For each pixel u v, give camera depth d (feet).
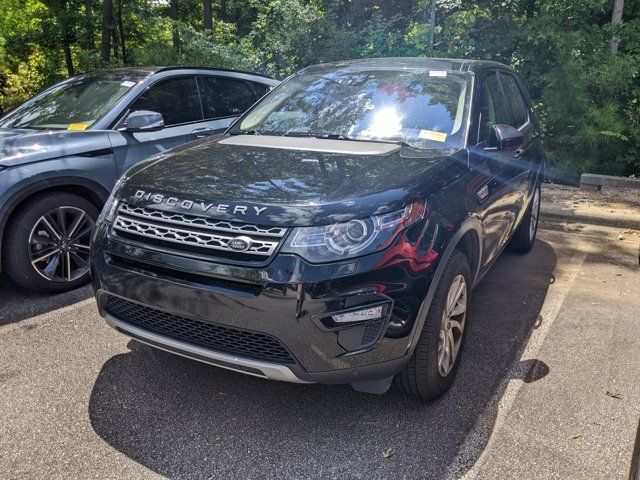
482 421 9.48
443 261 9.01
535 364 11.37
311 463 8.47
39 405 9.78
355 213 8.20
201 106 18.49
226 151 10.91
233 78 20.08
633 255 18.69
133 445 8.80
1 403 9.81
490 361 11.47
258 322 8.08
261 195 8.56
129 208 9.34
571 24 30.37
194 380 10.69
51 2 49.21
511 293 15.16
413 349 8.77
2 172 13.03
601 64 28.86
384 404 9.98
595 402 10.03
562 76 28.27
